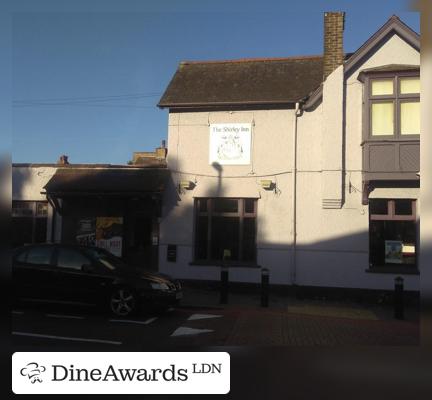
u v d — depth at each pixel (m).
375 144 13.41
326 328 9.99
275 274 14.13
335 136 13.88
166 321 10.11
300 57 16.09
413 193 13.54
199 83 15.57
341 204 13.83
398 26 13.59
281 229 14.18
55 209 15.55
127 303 10.17
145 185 14.64
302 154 14.24
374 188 13.73
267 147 14.44
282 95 14.47
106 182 14.98
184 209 14.76
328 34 14.26
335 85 13.98
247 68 16.00
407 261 13.66
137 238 15.53
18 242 16.09
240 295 13.90
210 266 14.48
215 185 14.62
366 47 13.74
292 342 8.61
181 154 14.89
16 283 10.59
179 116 15.00
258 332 9.39
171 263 14.71
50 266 10.56
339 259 13.80
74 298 10.36
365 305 13.23
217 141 14.71
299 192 14.16
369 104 13.56
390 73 13.45
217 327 9.70
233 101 14.45
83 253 10.65
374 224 13.91
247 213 14.58
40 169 16.12
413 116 13.37
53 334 8.55
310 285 13.89
